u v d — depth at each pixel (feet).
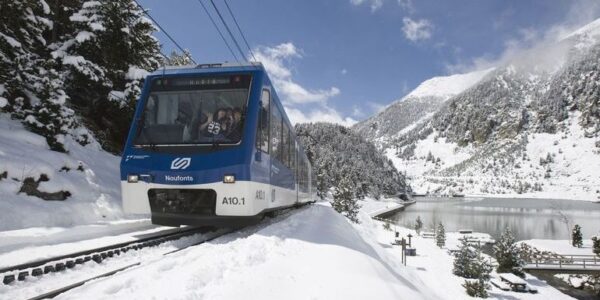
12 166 30.19
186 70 28.91
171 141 26.12
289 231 29.37
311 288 14.32
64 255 17.88
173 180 25.11
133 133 26.73
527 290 122.62
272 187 32.58
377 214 387.96
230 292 12.66
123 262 18.01
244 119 26.55
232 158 25.23
